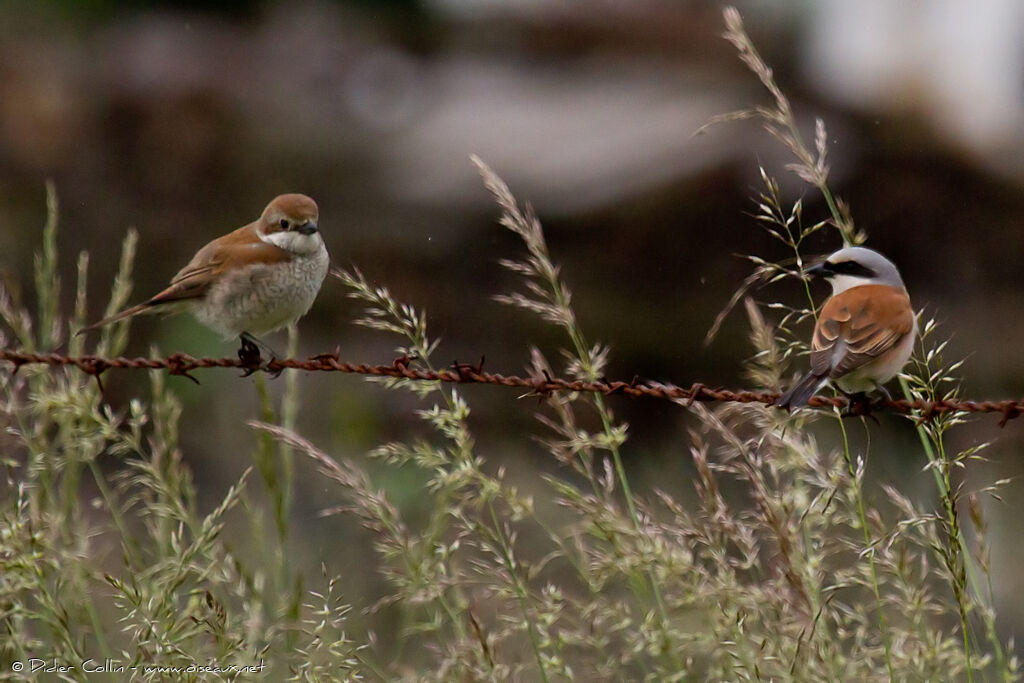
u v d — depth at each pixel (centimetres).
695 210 1938
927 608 615
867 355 656
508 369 1789
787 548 615
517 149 2216
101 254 2023
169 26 2717
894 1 2294
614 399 1572
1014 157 2038
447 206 2105
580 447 655
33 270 1912
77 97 2334
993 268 1925
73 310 1817
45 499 682
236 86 2491
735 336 1806
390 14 2967
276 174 2333
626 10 2639
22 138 2219
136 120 2342
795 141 737
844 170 1916
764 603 610
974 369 1656
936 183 1927
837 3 2384
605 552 656
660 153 2009
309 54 2717
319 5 2942
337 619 608
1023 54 2166
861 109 2042
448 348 1855
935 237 1923
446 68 2786
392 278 1994
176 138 2319
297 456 1262
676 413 1564
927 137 1969
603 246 1930
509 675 623
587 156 2067
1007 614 1030
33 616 574
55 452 707
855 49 2331
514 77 2644
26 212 2100
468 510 762
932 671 602
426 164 2256
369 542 1023
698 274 1902
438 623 661
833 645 597
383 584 919
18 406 695
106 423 684
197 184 2308
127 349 1698
